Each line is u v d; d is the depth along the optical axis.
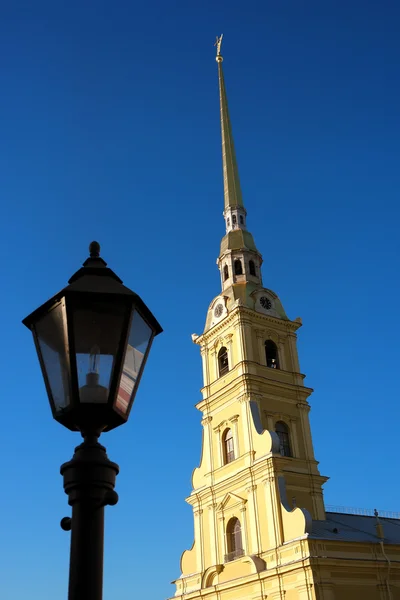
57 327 6.90
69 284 7.38
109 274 7.57
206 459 58.22
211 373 61.22
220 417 58.12
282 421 55.72
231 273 63.66
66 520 6.67
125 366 6.90
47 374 6.89
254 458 52.50
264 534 48.88
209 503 56.00
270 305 61.56
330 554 44.44
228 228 68.56
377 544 46.56
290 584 44.19
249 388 55.09
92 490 6.39
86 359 6.69
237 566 49.94
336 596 42.62
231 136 76.25
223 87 81.81
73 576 6.04
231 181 71.56
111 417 6.67
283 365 59.16
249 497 51.38
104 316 6.90
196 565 55.25
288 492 51.19
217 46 85.94
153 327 7.64
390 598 44.66
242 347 57.41
